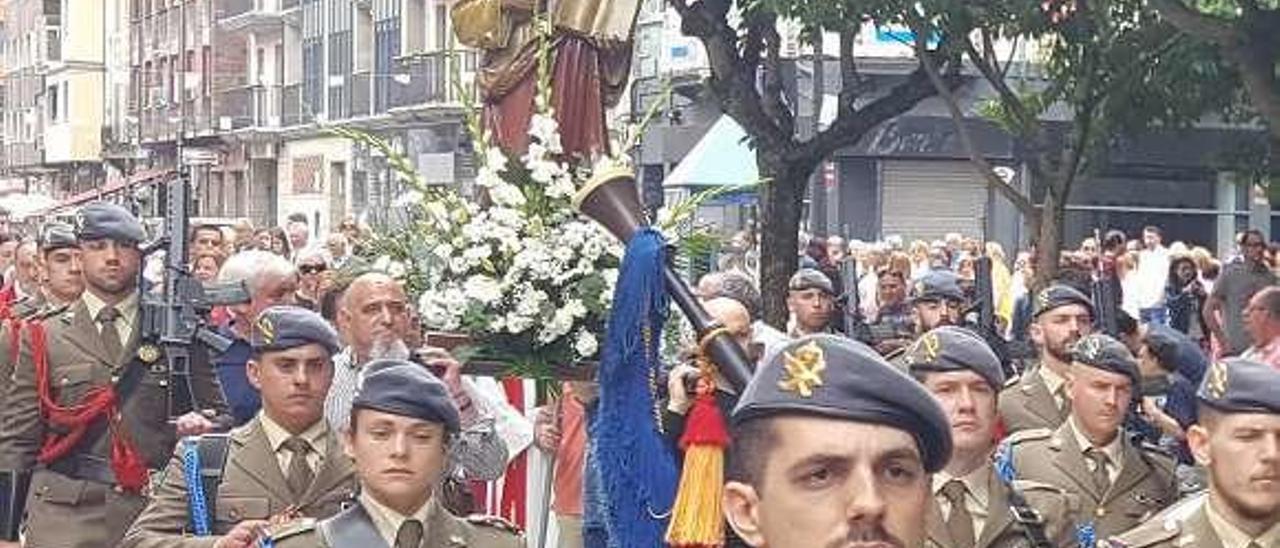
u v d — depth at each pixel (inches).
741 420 107.4
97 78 2583.7
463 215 277.1
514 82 363.6
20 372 327.0
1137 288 783.1
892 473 104.2
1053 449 277.1
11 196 2046.0
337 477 248.5
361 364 285.6
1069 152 571.5
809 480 104.0
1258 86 466.6
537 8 363.6
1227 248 1104.2
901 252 756.0
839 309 446.6
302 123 1780.3
